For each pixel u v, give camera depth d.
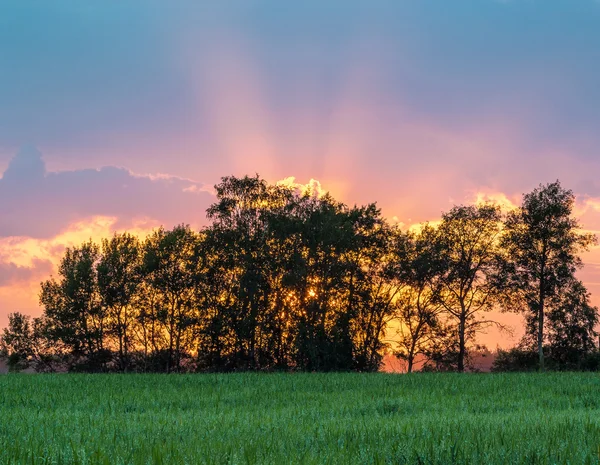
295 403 20.11
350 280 62.91
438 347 63.50
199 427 12.59
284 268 61.69
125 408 18.48
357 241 61.25
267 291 62.88
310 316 61.03
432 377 34.81
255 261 63.28
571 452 8.62
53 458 8.44
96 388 27.62
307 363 60.56
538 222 58.69
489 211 62.28
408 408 17.81
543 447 8.95
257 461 8.27
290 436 10.80
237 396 22.69
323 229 60.47
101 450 8.69
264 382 30.91
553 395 22.58
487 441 9.60
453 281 62.28
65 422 14.06
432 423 12.66
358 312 61.88
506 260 60.91
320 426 12.26
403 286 64.00
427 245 63.47
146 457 8.58
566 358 62.12
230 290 63.88
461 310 62.53
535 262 59.06
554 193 58.81
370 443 9.64
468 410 17.34
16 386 29.08
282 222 62.09
